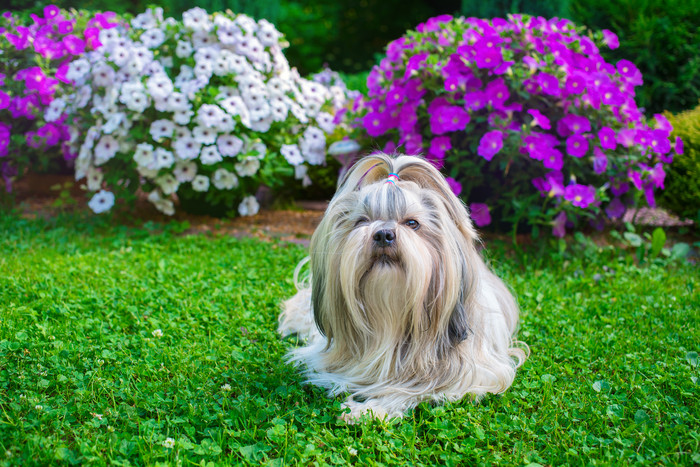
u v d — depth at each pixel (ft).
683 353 10.68
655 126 16.29
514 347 11.10
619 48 23.30
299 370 9.96
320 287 9.29
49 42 19.10
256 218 20.86
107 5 30.09
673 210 18.80
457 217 8.93
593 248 16.34
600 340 11.18
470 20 16.92
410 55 16.84
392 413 8.58
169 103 17.20
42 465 6.83
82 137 18.53
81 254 15.74
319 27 41.06
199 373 9.37
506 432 8.03
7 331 10.33
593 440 7.80
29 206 20.71
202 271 14.64
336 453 7.43
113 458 7.13
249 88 18.10
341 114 19.47
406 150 16.52
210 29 18.22
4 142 18.52
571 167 15.80
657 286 14.35
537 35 15.96
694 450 7.54
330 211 8.98
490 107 15.44
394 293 8.59
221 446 7.47
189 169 18.01
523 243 17.60
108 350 9.97
